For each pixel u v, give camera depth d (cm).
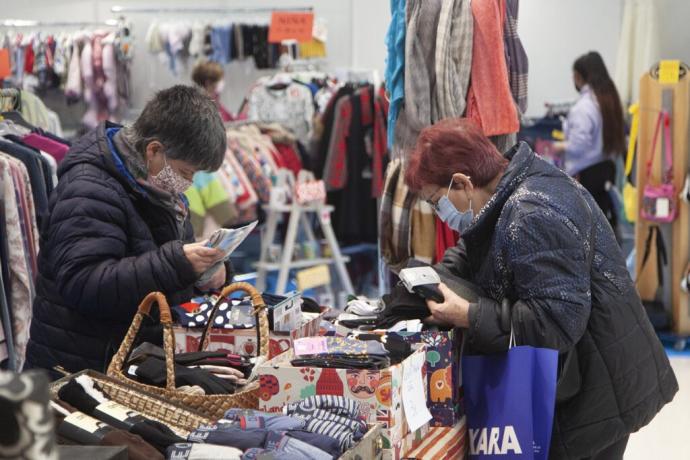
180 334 253
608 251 248
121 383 205
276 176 638
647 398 251
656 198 626
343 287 684
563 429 250
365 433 189
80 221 244
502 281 245
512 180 243
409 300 250
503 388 237
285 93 739
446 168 249
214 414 207
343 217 691
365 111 684
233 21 810
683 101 630
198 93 249
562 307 231
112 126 267
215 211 575
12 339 381
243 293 282
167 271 239
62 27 834
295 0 810
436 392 233
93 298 241
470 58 354
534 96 779
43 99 820
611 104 655
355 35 805
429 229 379
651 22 726
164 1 826
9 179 377
